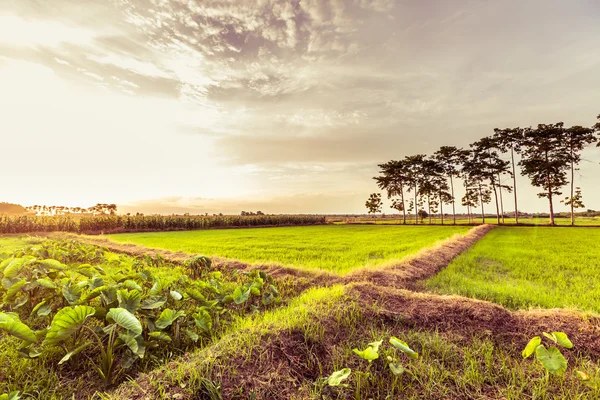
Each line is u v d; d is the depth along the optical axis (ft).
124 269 32.65
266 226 204.54
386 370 13.05
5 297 17.62
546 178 169.89
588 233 105.60
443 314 18.12
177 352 14.67
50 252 33.27
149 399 9.97
